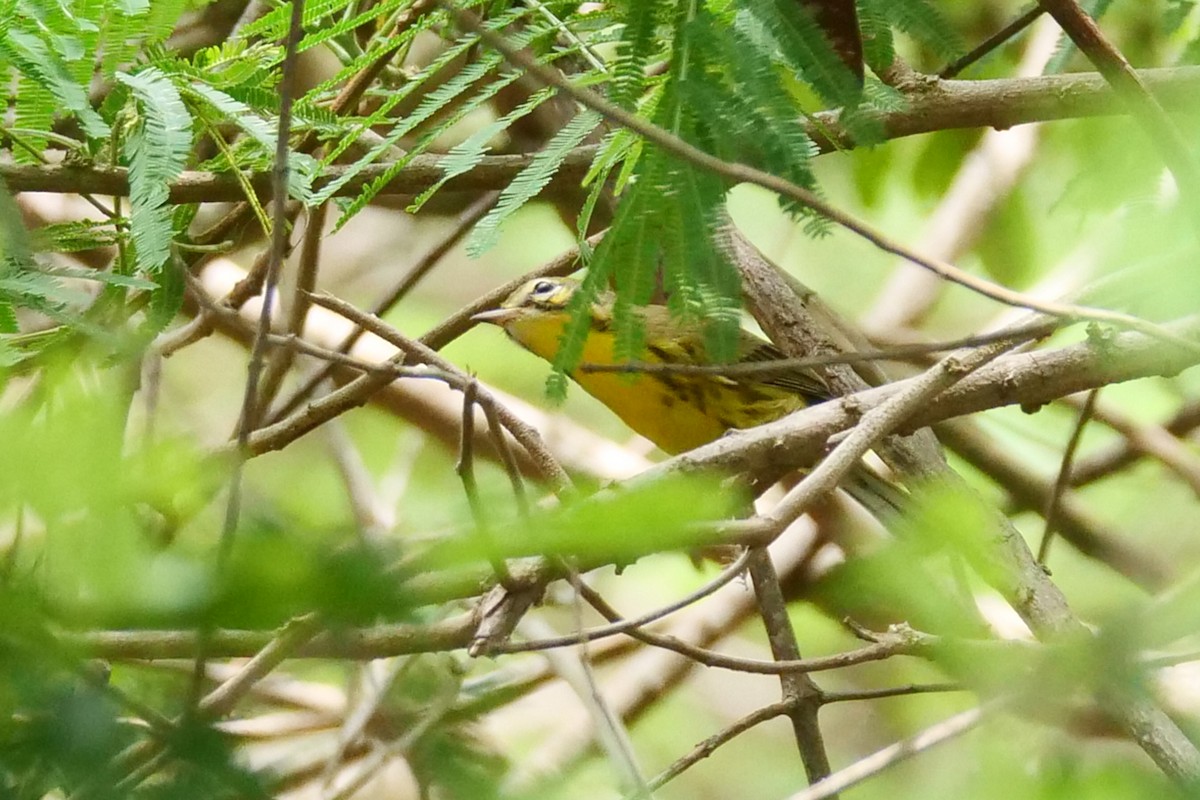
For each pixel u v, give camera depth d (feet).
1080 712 24.30
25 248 25.67
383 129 35.40
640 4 20.66
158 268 26.89
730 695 54.39
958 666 20.90
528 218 60.80
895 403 24.22
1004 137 50.98
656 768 52.24
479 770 17.70
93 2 26.21
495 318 39.68
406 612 10.72
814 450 27.25
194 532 16.97
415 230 62.08
